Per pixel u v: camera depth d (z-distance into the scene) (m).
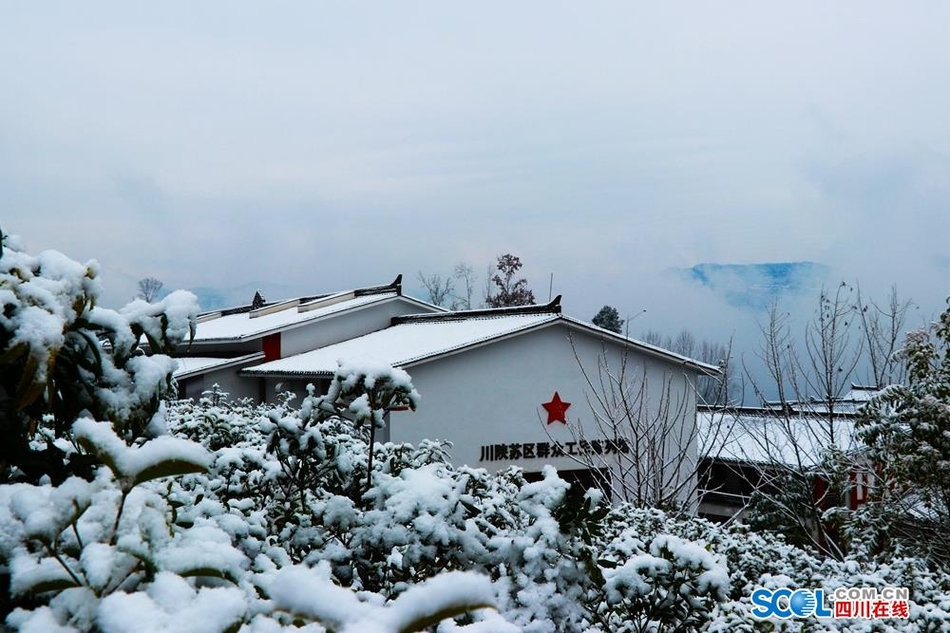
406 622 1.01
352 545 3.37
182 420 5.80
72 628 1.09
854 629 5.34
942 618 5.50
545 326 21.53
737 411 15.24
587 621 3.64
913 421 9.74
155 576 1.20
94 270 1.88
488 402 20.73
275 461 4.12
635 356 22.09
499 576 3.39
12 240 1.91
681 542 3.70
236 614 1.10
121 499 1.33
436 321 25.72
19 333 1.55
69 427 1.86
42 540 1.16
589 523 3.32
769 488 15.24
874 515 10.14
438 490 3.38
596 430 21.20
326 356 23.38
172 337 2.00
